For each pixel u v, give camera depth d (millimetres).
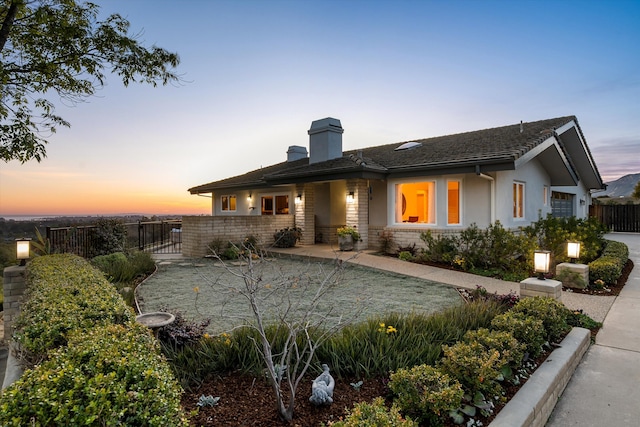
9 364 2641
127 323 2691
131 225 13945
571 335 4316
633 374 3695
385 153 14297
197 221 11906
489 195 10547
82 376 1595
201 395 2729
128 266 8789
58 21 6375
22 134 7277
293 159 19766
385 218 12344
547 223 9852
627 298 6480
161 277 8781
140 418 1470
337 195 15273
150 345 2350
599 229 11164
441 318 4242
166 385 1741
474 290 6793
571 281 7227
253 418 2414
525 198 12445
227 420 2385
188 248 12383
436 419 2410
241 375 3064
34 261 5941
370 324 3939
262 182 15781
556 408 3131
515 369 3332
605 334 4773
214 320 5230
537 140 10023
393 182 11852
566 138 14148
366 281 8203
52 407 1406
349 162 12102
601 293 6844
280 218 14117
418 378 2568
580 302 6215
